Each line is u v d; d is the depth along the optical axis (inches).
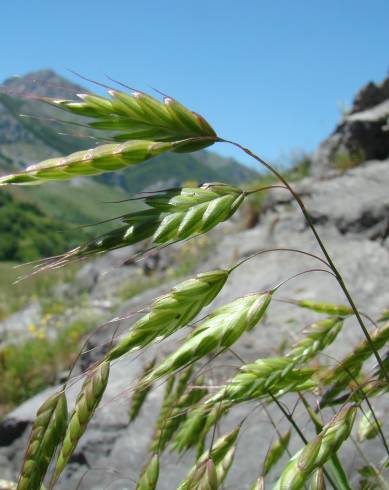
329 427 42.7
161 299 42.6
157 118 43.7
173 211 42.3
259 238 346.0
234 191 44.4
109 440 154.8
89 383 39.9
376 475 56.9
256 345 180.2
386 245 267.3
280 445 61.7
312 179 383.6
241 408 140.5
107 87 43.3
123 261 41.5
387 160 370.0
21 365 271.1
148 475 48.1
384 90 426.0
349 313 59.2
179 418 62.8
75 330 309.9
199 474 45.3
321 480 40.9
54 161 40.3
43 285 529.3
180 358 44.0
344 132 405.4
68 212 3777.1
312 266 269.4
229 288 278.1
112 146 40.8
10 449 188.5
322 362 167.0
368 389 54.8
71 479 149.0
